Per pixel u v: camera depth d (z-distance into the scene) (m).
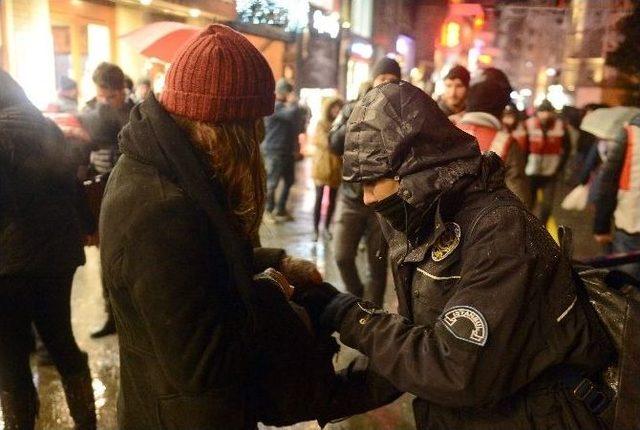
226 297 1.20
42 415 2.90
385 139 1.19
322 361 1.40
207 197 1.13
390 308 4.38
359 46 18.55
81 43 7.93
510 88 3.07
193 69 1.14
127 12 8.82
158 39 5.91
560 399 1.19
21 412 2.27
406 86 1.23
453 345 1.12
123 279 1.12
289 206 8.09
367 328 1.31
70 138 3.53
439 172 1.19
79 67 7.93
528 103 31.42
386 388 1.45
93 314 4.04
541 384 1.20
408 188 1.19
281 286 1.37
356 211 3.62
